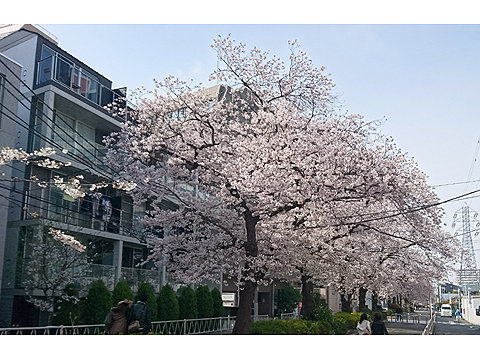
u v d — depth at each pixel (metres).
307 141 14.13
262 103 15.77
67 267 17.06
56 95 20.11
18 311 18.50
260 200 13.43
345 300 27.12
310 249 16.62
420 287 33.09
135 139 15.54
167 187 14.98
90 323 17.39
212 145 14.87
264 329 15.27
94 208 21.42
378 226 18.48
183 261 14.82
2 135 17.36
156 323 18.25
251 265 13.77
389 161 14.30
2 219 17.44
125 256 24.16
